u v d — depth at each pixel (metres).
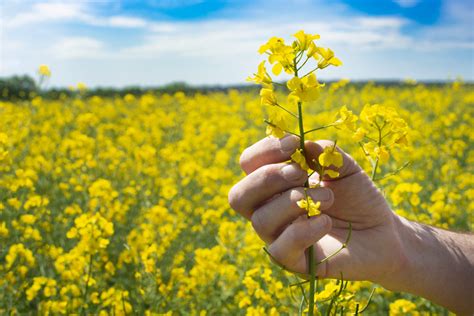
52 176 1.83
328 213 0.43
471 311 0.45
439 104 3.66
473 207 1.41
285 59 0.35
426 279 0.44
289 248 0.35
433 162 2.19
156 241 1.21
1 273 1.06
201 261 1.07
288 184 0.37
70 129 2.95
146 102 3.47
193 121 3.23
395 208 1.14
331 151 0.37
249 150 0.39
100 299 1.03
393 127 0.43
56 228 1.43
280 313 0.90
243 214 0.39
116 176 1.89
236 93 4.97
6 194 1.39
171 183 1.72
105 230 1.01
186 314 1.02
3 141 1.17
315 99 0.35
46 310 0.98
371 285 0.97
